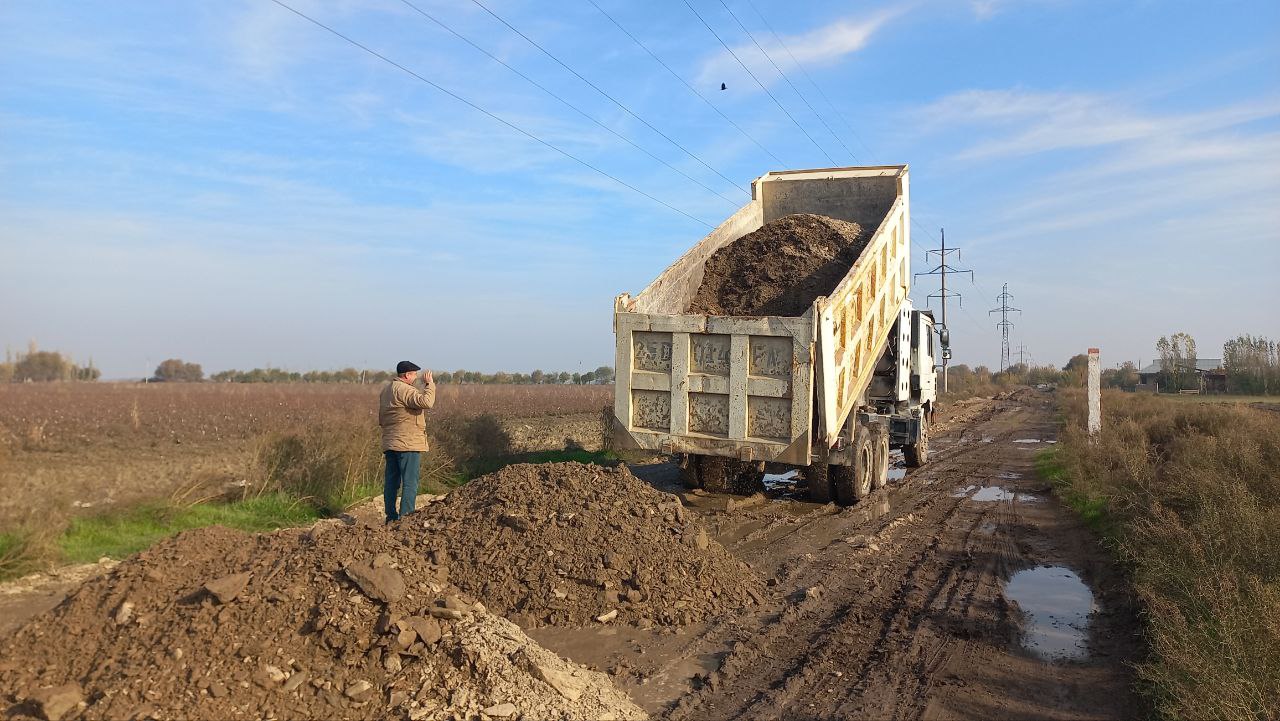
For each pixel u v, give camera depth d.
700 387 10.43
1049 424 29.89
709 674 5.12
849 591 7.18
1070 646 5.80
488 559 6.54
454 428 14.23
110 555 7.74
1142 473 10.24
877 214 14.22
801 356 9.73
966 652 5.62
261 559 5.45
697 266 12.55
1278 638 4.52
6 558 6.99
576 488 7.39
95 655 4.46
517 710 4.16
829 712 4.57
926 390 16.47
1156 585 6.14
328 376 77.94
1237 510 6.94
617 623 6.05
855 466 11.41
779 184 15.04
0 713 3.89
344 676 4.42
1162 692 4.52
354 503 10.57
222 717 3.96
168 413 28.59
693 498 11.80
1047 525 10.55
